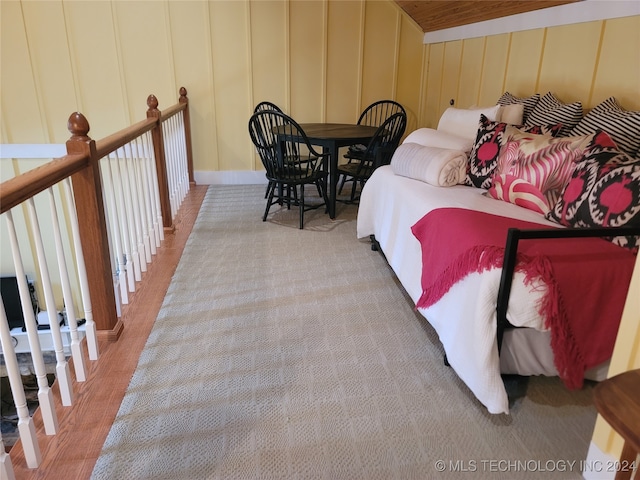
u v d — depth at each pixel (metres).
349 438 1.44
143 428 1.47
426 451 1.40
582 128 2.12
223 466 1.33
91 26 4.00
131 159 2.38
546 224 1.80
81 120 1.64
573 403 1.60
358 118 4.62
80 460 1.34
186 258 2.82
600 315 1.48
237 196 4.22
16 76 4.00
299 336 2.00
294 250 2.98
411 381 1.72
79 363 1.64
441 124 2.96
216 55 4.22
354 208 3.94
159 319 2.12
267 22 4.18
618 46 2.21
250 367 1.79
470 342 1.52
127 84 4.19
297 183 3.32
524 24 2.95
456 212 1.92
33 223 1.29
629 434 0.75
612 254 1.51
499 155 2.23
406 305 2.28
